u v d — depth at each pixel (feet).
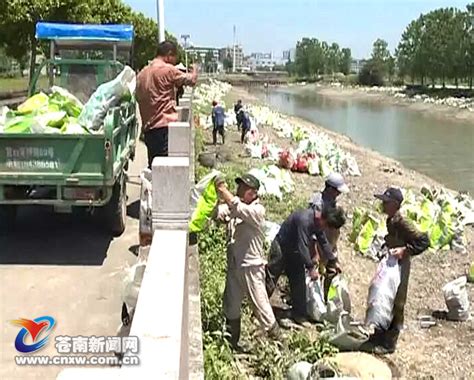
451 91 271.28
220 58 561.84
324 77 476.95
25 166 23.16
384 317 22.75
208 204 22.31
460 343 24.91
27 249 25.38
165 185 16.62
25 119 23.98
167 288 10.77
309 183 57.11
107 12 114.42
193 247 24.38
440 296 30.30
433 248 37.60
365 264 34.09
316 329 24.16
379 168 77.56
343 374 19.13
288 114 192.13
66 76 33.71
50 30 35.99
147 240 23.47
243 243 20.67
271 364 19.93
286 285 27.96
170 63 27.53
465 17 282.36
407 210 38.96
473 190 71.92
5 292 20.92
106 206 27.02
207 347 18.13
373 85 381.40
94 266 23.63
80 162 23.35
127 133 29.96
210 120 94.32
